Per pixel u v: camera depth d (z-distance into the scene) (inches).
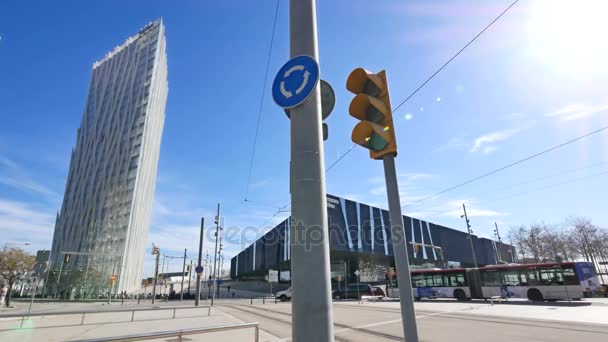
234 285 3607.3
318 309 88.0
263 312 776.9
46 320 617.3
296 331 87.8
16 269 1461.6
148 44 3403.1
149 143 3102.9
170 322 551.2
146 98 3063.5
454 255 2568.9
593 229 1961.1
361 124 122.3
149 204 3304.6
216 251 1427.2
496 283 906.7
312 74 107.9
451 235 2625.5
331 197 1836.9
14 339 384.5
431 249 2336.4
